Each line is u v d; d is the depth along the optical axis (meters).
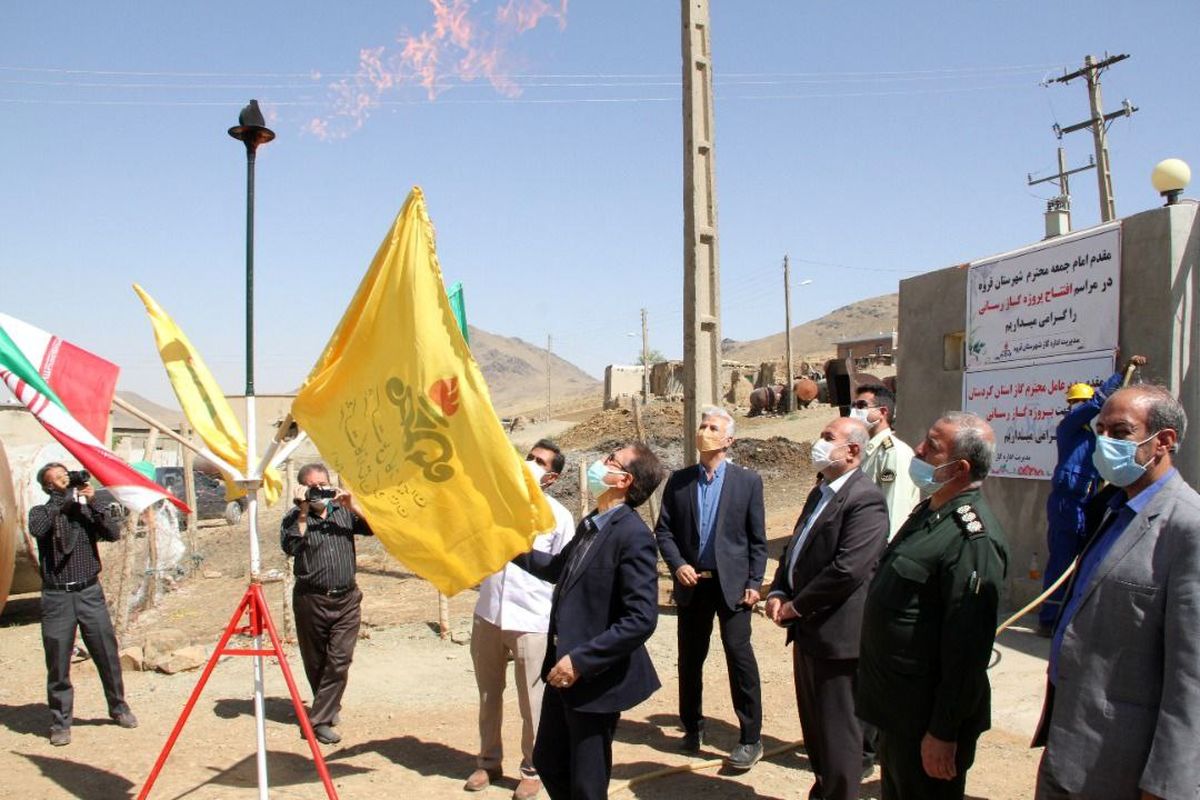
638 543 4.18
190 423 4.70
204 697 7.45
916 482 3.82
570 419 63.06
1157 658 3.05
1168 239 7.98
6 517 9.30
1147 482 3.22
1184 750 2.86
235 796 5.41
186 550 15.05
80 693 7.61
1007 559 3.66
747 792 5.37
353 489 4.24
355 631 6.50
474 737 6.55
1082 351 8.83
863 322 193.12
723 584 5.72
